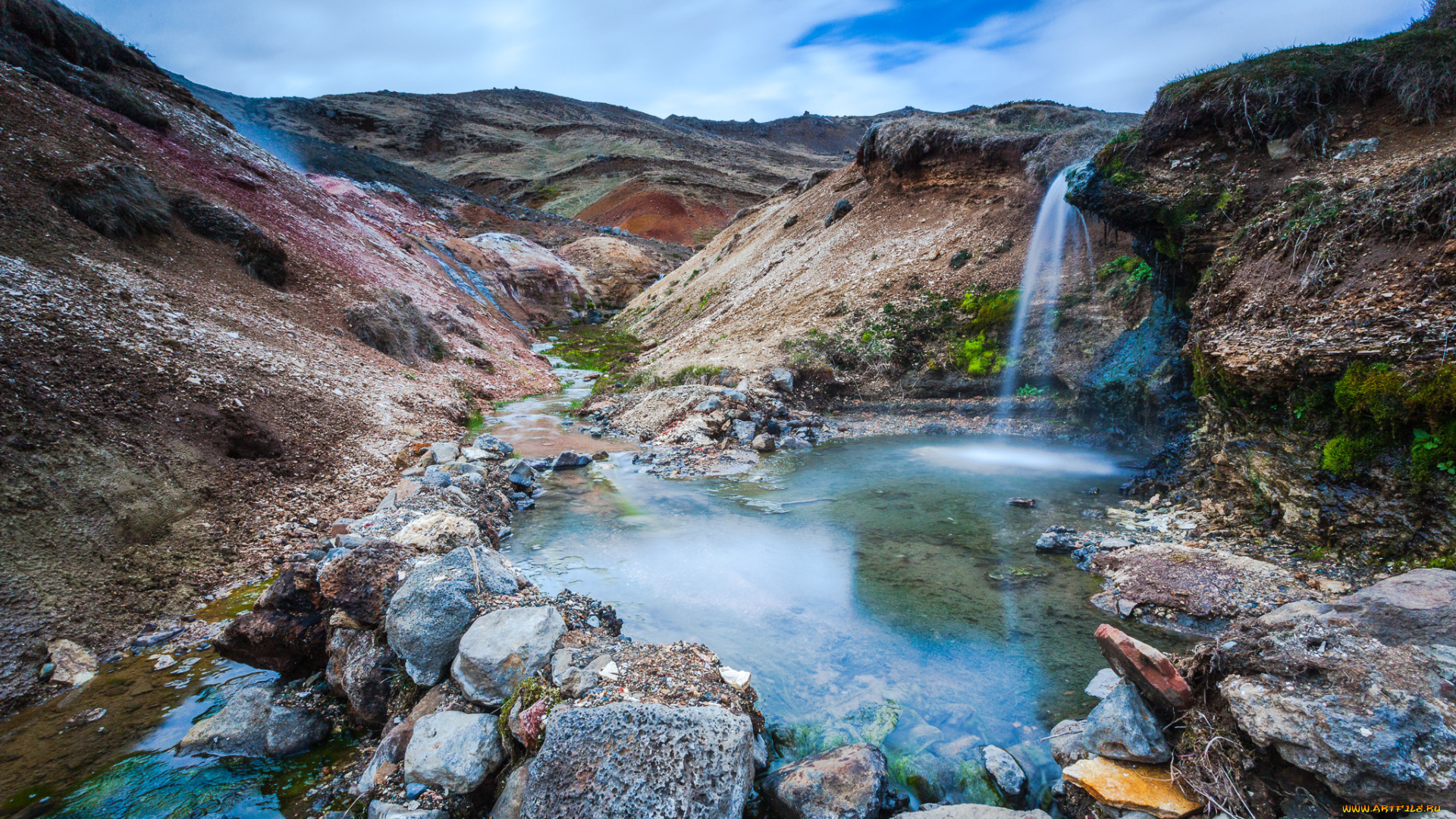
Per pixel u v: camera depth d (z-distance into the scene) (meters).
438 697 4.20
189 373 8.95
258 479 8.23
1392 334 5.50
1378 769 2.69
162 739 4.22
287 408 10.02
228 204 17.81
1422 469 5.06
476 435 13.47
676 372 16.86
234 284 14.23
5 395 6.50
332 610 4.82
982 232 16.88
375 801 3.56
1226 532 6.59
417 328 18.77
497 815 3.42
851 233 21.09
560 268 42.62
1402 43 7.86
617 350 27.84
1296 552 5.85
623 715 3.36
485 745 3.70
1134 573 5.83
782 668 4.81
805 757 3.87
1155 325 11.59
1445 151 6.61
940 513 8.26
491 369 20.62
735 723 3.44
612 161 105.00
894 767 3.80
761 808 3.56
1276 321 6.70
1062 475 9.79
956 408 14.27
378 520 6.77
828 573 6.53
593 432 13.90
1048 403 13.10
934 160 19.50
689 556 7.07
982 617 5.49
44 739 4.19
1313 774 2.93
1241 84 8.73
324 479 8.95
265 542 7.20
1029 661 4.82
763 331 18.20
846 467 10.69
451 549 5.69
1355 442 5.52
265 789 3.83
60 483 6.16
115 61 20.92
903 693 4.48
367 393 12.59
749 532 7.81
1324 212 6.91
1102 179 10.02
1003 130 18.59
